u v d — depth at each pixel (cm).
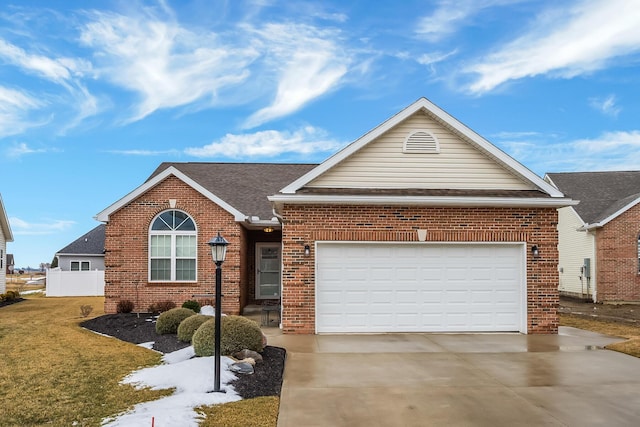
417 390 780
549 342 1191
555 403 718
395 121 1348
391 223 1318
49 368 933
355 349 1098
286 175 2456
